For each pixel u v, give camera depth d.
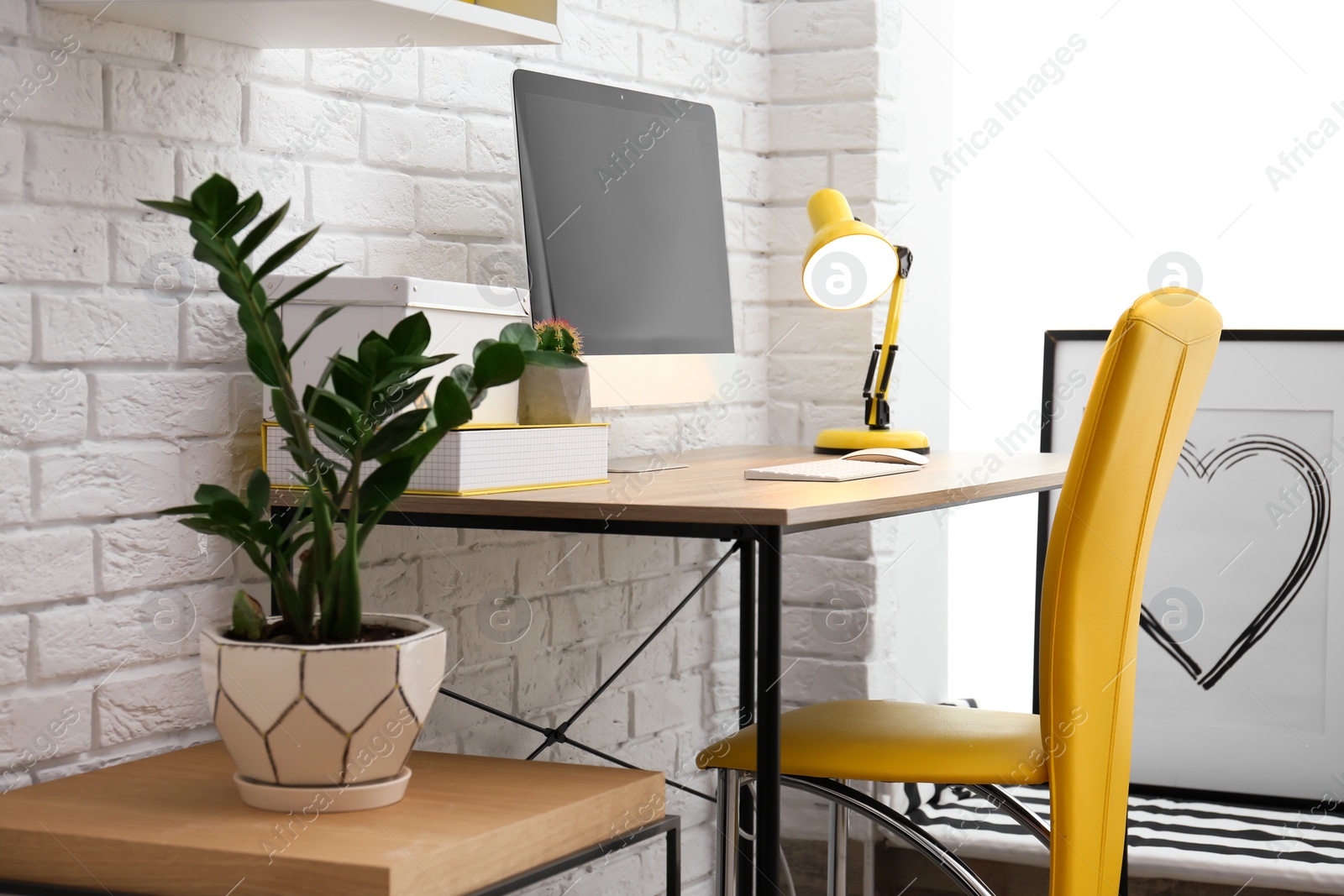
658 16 2.13
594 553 2.01
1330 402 2.36
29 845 1.03
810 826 2.29
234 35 1.39
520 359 1.08
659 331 1.80
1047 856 2.20
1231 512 2.41
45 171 1.24
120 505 1.32
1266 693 2.38
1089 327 2.55
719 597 2.29
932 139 2.48
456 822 1.03
